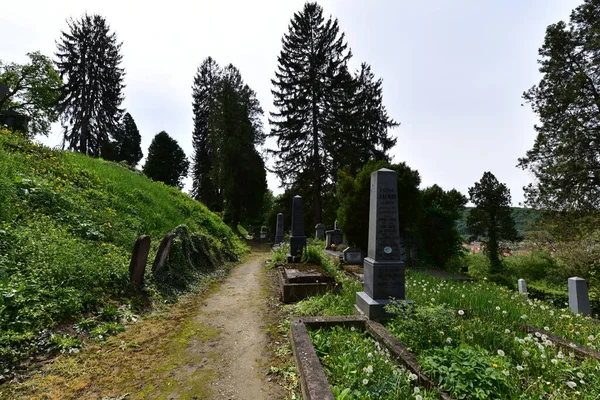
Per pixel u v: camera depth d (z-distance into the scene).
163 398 3.21
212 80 47.06
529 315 5.55
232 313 6.18
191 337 4.87
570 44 18.70
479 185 28.38
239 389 3.41
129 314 5.37
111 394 3.24
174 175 45.81
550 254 20.00
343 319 4.82
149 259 8.02
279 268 10.84
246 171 35.03
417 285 8.00
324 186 31.83
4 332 3.73
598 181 17.81
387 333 4.22
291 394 3.30
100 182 11.05
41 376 3.42
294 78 32.59
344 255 13.52
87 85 35.75
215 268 10.76
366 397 2.76
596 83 18.17
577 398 2.77
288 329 5.18
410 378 2.96
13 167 7.99
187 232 10.40
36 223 6.35
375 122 37.50
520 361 3.46
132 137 49.53
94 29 36.94
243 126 35.53
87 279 5.41
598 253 15.48
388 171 5.78
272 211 37.69
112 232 8.02
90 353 4.04
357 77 36.84
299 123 31.61
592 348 4.05
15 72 27.58
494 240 27.17
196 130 47.25
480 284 10.01
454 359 3.10
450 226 18.02
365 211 14.13
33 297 4.43
